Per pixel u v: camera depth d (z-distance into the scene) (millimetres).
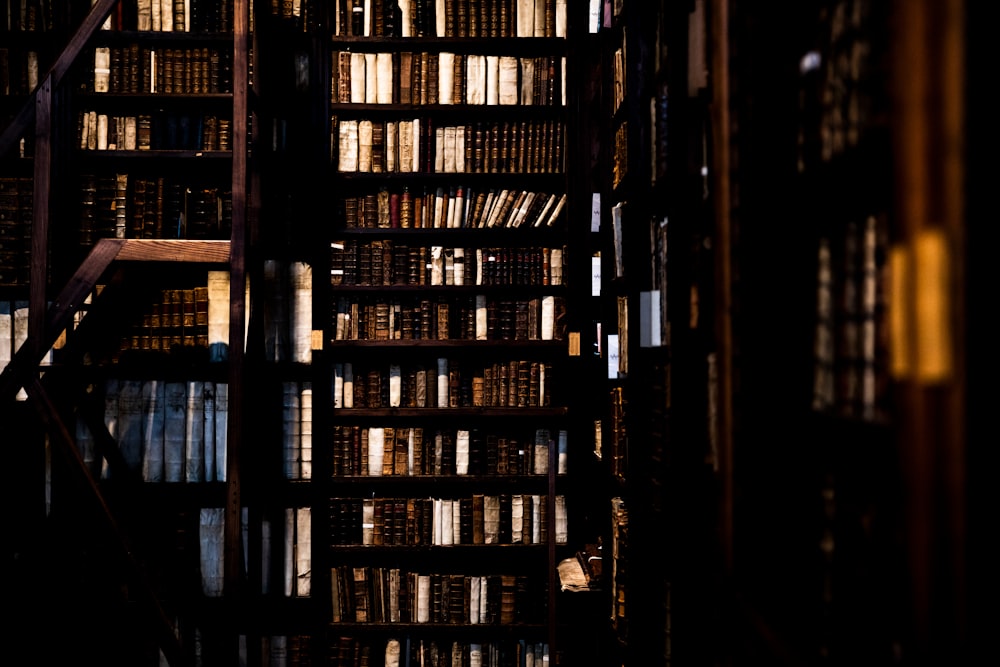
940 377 934
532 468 4742
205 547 4512
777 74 1656
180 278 4719
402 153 4777
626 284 3186
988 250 960
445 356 4926
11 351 4379
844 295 1421
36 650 4242
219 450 4520
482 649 4629
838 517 1461
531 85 4797
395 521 4664
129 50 4625
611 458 3754
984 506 941
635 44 3076
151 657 4441
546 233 4789
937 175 932
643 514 2861
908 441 960
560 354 4859
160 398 4520
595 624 3857
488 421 4930
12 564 4230
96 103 4668
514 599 4660
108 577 4449
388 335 4734
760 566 1670
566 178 4637
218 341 4531
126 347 4504
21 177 4445
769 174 1658
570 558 4395
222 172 4852
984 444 946
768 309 1662
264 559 4574
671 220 2334
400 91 4766
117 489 4438
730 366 1764
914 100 942
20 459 4363
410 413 4699
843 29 1411
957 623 926
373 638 4648
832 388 1480
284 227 4691
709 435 2223
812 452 1646
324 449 4574
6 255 4414
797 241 1649
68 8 4578
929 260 935
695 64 2289
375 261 4727
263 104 4480
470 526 4684
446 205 4785
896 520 1222
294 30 4770
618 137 3547
